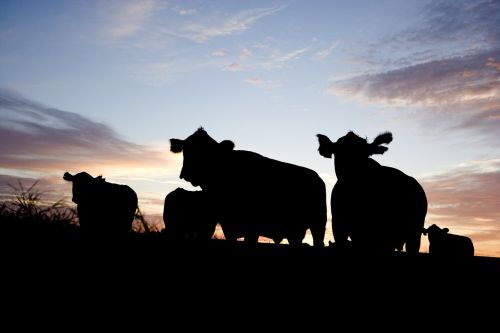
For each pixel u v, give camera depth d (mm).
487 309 5688
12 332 4582
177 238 8688
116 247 7285
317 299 5812
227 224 9477
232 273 6512
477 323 5312
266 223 9695
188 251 7398
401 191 9070
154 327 4934
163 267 6590
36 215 7180
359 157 8805
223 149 9555
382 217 8664
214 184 9508
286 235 10016
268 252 7672
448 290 6242
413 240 9516
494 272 7023
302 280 6387
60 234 7168
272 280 6332
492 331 5117
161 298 5621
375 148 9148
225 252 7508
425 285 6391
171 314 5242
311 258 7391
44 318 4910
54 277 5844
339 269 6895
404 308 5656
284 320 5238
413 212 9344
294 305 5625
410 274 6832
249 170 9523
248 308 5492
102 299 5453
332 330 5059
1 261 5988
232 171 9453
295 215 9898
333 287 6195
